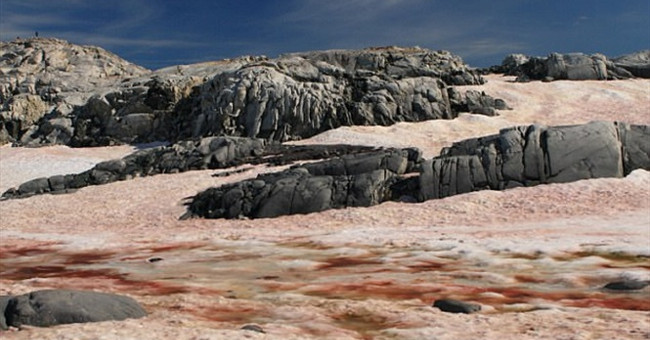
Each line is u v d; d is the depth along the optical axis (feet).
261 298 29.30
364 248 47.55
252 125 130.00
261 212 73.97
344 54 185.68
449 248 44.39
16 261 50.19
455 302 25.29
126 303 22.90
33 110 173.99
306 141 122.42
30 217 82.79
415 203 72.54
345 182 76.18
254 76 136.98
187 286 33.50
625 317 22.54
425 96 140.05
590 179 71.31
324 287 32.19
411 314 23.94
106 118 158.71
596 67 178.91
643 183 68.33
